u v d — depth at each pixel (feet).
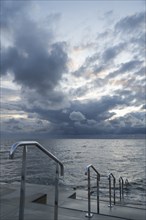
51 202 15.97
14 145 6.86
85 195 25.17
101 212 15.96
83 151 361.92
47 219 10.76
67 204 15.67
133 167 156.56
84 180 93.81
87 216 11.42
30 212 11.75
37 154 295.69
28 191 16.96
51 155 8.77
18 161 210.59
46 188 19.19
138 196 54.60
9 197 14.80
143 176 113.19
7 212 11.78
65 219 10.92
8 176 112.47
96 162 191.01
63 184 83.51
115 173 124.57
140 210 16.48
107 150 406.41
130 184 82.23
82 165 164.96
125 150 411.75
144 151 380.99
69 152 327.26
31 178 98.68
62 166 9.56
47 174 112.06
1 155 271.08
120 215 15.15
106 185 75.31
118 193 56.65
